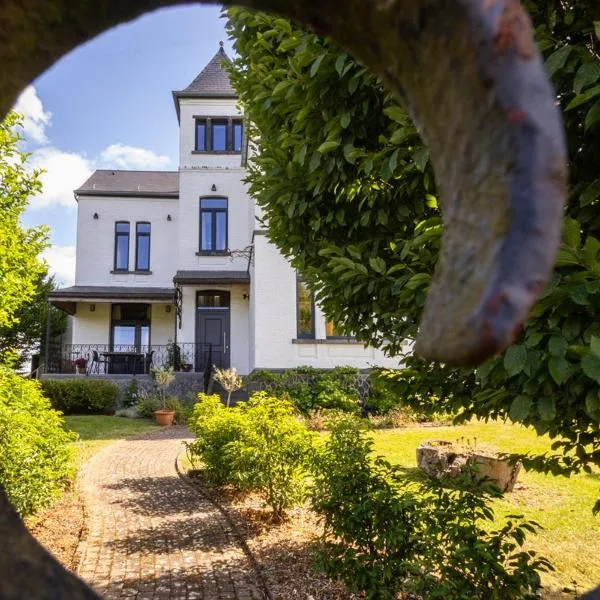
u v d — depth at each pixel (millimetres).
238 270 17172
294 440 5016
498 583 2260
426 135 446
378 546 2834
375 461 3359
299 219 3176
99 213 18672
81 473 7293
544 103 339
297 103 2625
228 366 16625
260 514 5273
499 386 2180
